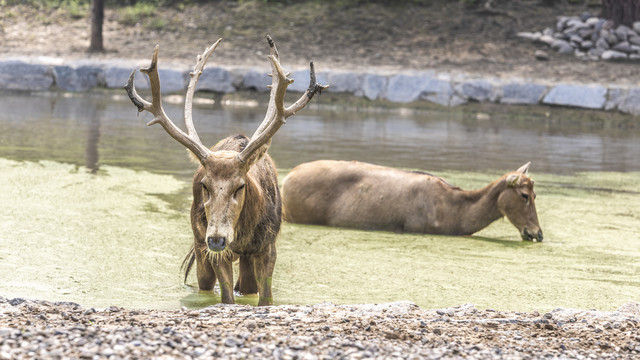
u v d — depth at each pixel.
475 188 25.55
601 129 48.06
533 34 61.84
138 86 55.00
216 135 36.47
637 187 27.88
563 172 30.84
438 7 66.44
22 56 56.53
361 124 46.16
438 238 20.27
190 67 55.44
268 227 12.91
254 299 14.08
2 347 8.30
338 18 64.94
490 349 9.37
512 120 50.97
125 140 35.22
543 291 15.00
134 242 17.44
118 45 59.66
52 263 15.38
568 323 11.34
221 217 11.52
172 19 65.25
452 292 14.70
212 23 64.56
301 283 15.03
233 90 54.91
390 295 14.32
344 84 54.66
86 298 13.16
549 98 52.38
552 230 21.08
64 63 55.75
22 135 35.00
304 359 8.51
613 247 19.22
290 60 57.25
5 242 16.77
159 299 13.37
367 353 8.79
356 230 20.91
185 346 8.76
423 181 21.17
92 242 17.23
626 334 10.55
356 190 21.30
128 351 8.45
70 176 25.42
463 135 42.47
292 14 66.00
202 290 13.98
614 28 60.97
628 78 54.22
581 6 66.38
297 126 44.00
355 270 16.28
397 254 18.06
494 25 63.69
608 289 15.27
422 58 58.25
